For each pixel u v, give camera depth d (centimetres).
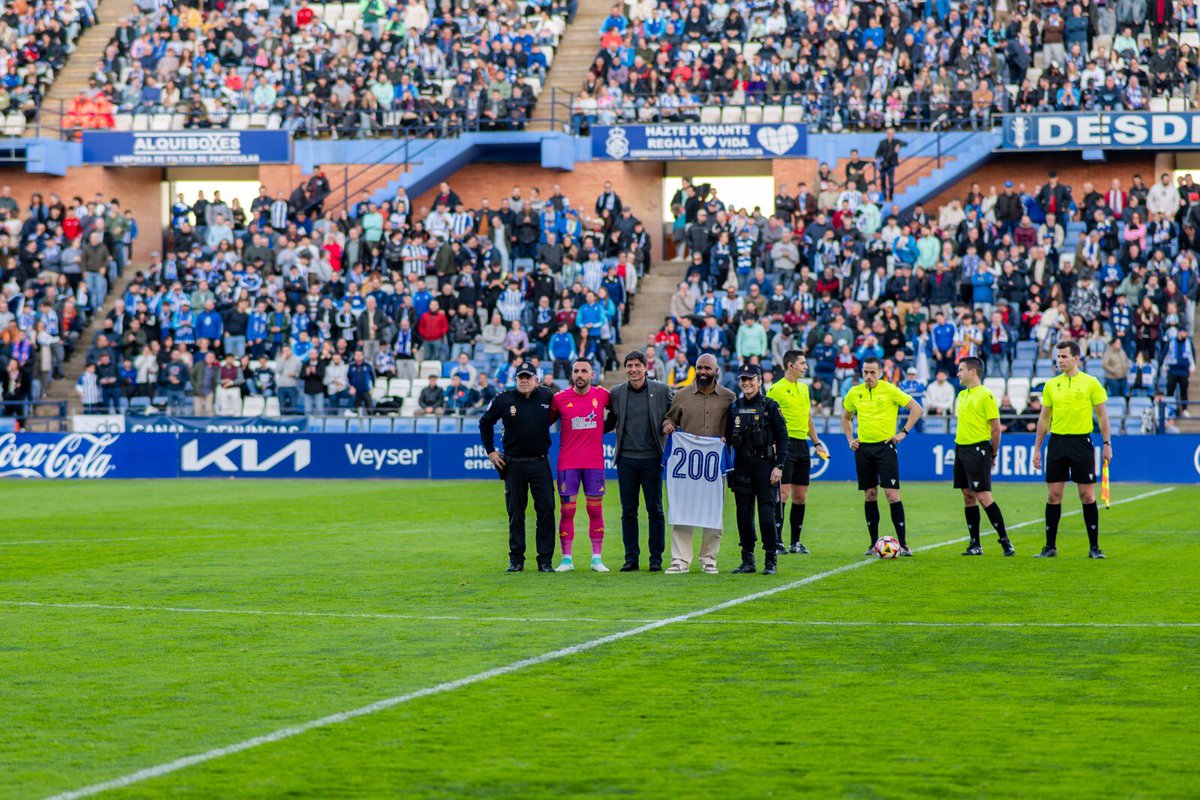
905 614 1356
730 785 802
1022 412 3428
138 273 4162
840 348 3525
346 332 3897
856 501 2781
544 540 1708
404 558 1858
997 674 1078
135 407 3934
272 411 3869
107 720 947
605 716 954
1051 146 4209
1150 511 2511
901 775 818
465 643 1213
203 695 1020
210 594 1525
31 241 4231
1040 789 791
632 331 4103
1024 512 2520
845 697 1005
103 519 2467
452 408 3672
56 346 4069
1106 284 3631
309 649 1191
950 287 3678
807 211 3988
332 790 795
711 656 1152
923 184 4256
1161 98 4228
